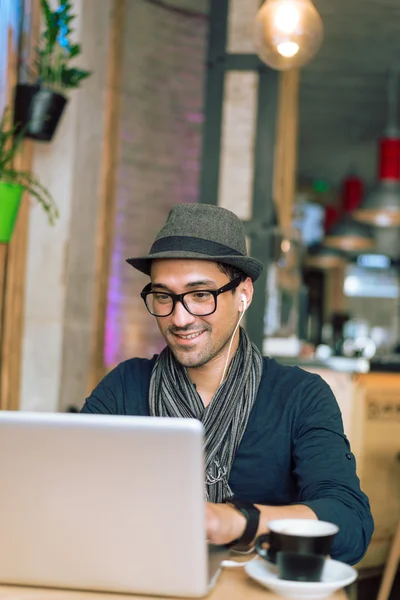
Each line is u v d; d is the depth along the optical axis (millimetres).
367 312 15383
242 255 2141
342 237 11047
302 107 11383
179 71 6285
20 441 1489
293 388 2154
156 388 2207
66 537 1507
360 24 8531
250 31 5703
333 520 1725
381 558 4930
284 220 6957
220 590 1552
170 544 1473
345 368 5551
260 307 5586
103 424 1458
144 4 5938
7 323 4188
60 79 4086
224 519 1632
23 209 4285
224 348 2145
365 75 10062
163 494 1460
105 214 5453
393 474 5047
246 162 5699
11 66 4090
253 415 2139
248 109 5695
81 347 5055
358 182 12133
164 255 2018
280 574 1540
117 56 5590
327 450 2008
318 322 14516
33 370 4453
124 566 1497
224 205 5707
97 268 5367
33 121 4020
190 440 1436
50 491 1498
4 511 1521
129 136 5863
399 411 5090
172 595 1499
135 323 5992
